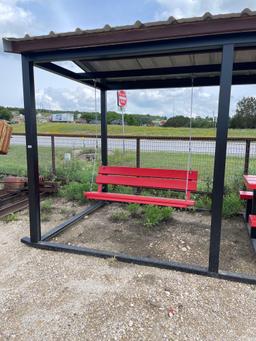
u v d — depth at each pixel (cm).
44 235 320
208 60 356
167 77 409
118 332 175
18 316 190
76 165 640
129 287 223
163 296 212
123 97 660
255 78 378
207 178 498
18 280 234
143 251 292
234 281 232
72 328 179
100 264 261
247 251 292
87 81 414
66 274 243
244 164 462
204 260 271
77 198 479
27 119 284
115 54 244
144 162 644
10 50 262
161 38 219
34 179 292
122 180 411
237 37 205
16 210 424
